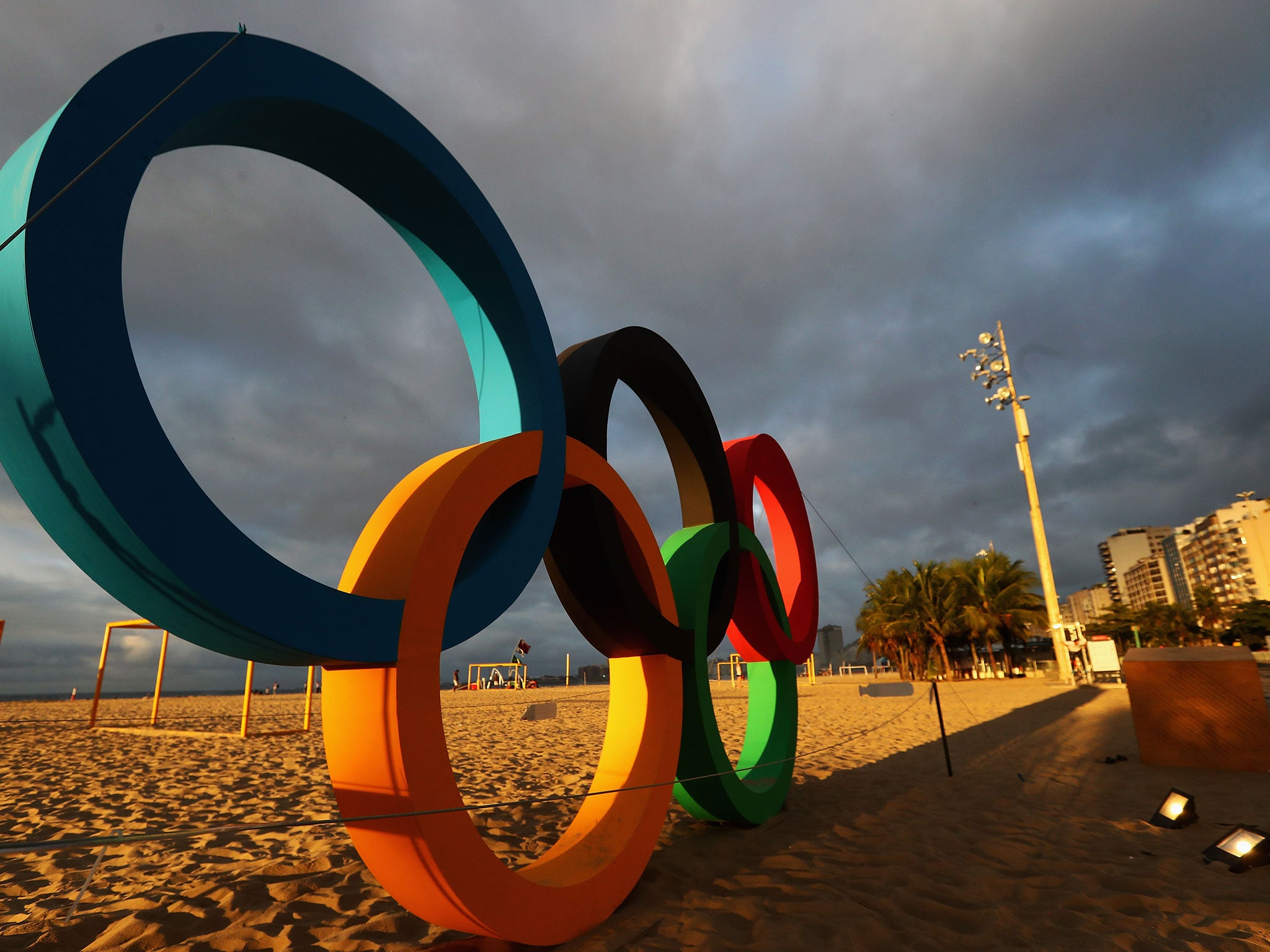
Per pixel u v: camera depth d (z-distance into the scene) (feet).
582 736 36.29
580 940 10.03
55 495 6.49
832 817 17.19
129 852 14.49
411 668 8.68
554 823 16.69
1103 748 27.22
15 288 6.02
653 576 14.25
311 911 10.93
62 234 6.27
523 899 9.34
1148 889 11.43
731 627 19.57
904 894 11.47
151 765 27.30
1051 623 71.41
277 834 15.83
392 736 8.43
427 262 12.37
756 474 22.76
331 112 9.29
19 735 40.45
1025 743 29.53
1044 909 10.81
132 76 7.17
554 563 13.55
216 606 6.72
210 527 6.85
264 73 8.48
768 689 20.40
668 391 17.71
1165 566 551.59
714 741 15.21
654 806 12.39
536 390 11.92
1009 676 112.27
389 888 9.01
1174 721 22.88
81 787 22.36
